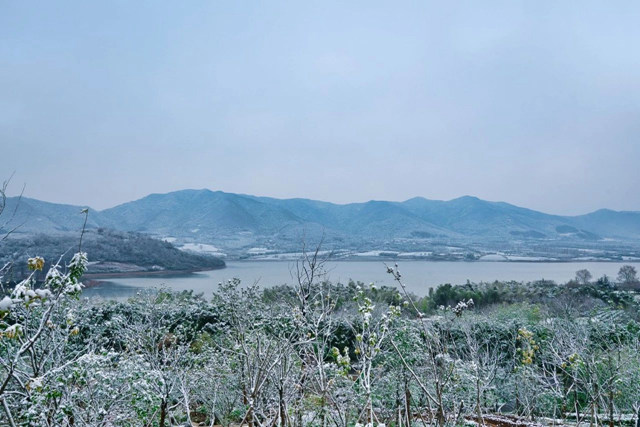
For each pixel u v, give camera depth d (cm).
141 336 605
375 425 342
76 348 602
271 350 438
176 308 929
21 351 348
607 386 549
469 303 527
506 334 887
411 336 554
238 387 527
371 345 388
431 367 471
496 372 753
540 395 698
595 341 801
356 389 446
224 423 520
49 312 353
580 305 1279
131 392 424
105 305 864
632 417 606
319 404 413
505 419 657
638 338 864
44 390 362
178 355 543
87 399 413
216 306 902
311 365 445
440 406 371
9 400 393
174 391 493
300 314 508
